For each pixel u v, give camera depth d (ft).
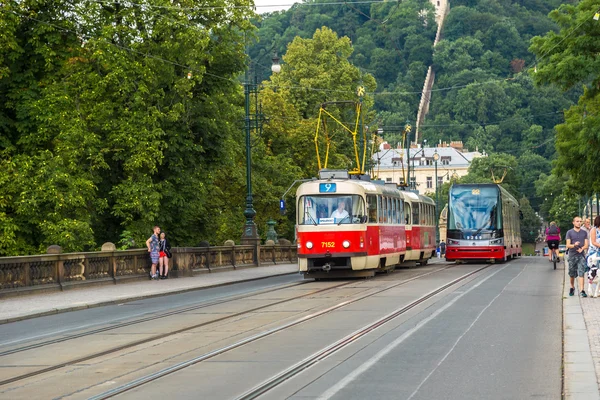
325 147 258.78
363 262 118.01
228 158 160.76
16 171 135.74
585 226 99.91
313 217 117.91
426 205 178.19
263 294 95.30
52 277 103.96
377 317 66.08
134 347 53.93
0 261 94.02
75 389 40.04
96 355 51.03
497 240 170.60
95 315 78.74
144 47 145.59
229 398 36.65
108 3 145.59
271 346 51.88
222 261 156.15
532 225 509.35
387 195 134.41
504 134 647.97
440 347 50.08
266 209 236.22
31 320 76.33
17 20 135.33
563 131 166.91
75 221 133.59
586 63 147.33
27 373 45.39
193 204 154.92
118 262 120.37
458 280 110.93
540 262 185.26
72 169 137.69
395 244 139.03
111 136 141.59
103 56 139.85
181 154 151.53
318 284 110.32
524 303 77.41
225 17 152.87
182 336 58.65
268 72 581.12
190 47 145.38
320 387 38.58
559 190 442.91
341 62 287.48
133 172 144.46
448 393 36.81
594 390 36.11
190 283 118.73
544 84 153.69
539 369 42.63
